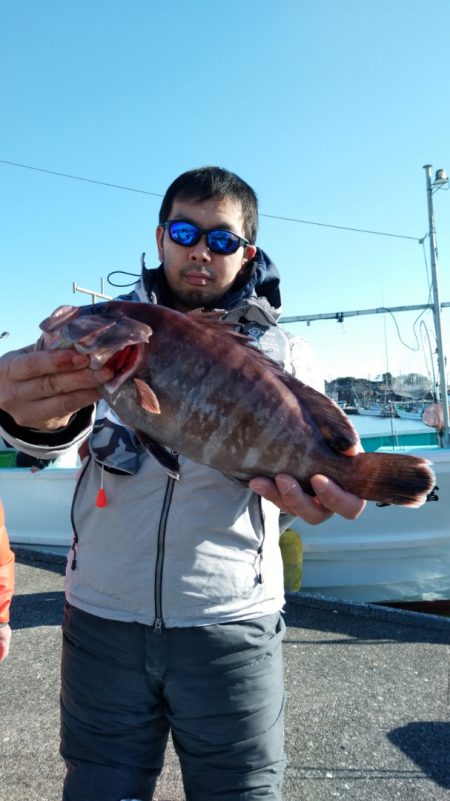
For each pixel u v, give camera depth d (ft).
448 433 22.81
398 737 10.72
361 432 28.55
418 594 21.57
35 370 4.76
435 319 23.71
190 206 6.81
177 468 5.48
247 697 5.77
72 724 6.03
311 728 11.03
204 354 5.46
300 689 12.52
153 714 6.01
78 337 4.85
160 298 7.41
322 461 5.46
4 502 24.36
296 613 16.88
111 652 5.90
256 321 6.97
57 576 20.35
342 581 21.53
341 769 9.83
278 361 6.74
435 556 21.12
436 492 20.61
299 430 5.45
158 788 9.43
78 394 5.04
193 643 5.74
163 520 5.84
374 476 5.42
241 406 5.41
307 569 21.62
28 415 5.08
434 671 13.33
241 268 7.39
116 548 5.94
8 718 11.34
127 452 5.97
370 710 11.66
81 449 6.64
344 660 13.93
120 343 4.88
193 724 5.75
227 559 5.90
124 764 5.77
